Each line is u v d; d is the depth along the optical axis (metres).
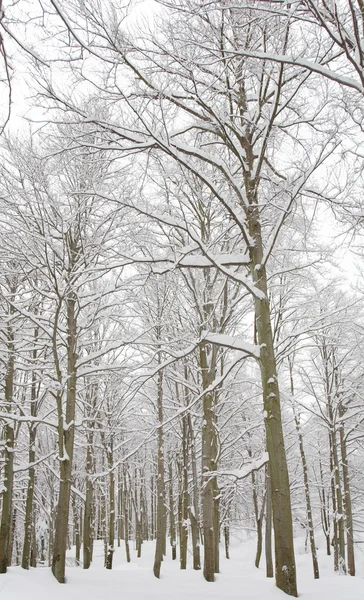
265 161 8.34
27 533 11.59
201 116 7.77
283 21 5.75
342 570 15.56
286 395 13.16
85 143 7.21
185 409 9.84
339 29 4.19
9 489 10.62
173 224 7.26
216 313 11.35
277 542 6.62
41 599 6.75
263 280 7.64
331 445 16.52
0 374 11.98
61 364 12.00
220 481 15.65
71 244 10.24
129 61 6.32
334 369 16.34
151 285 12.52
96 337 14.59
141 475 29.80
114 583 8.64
